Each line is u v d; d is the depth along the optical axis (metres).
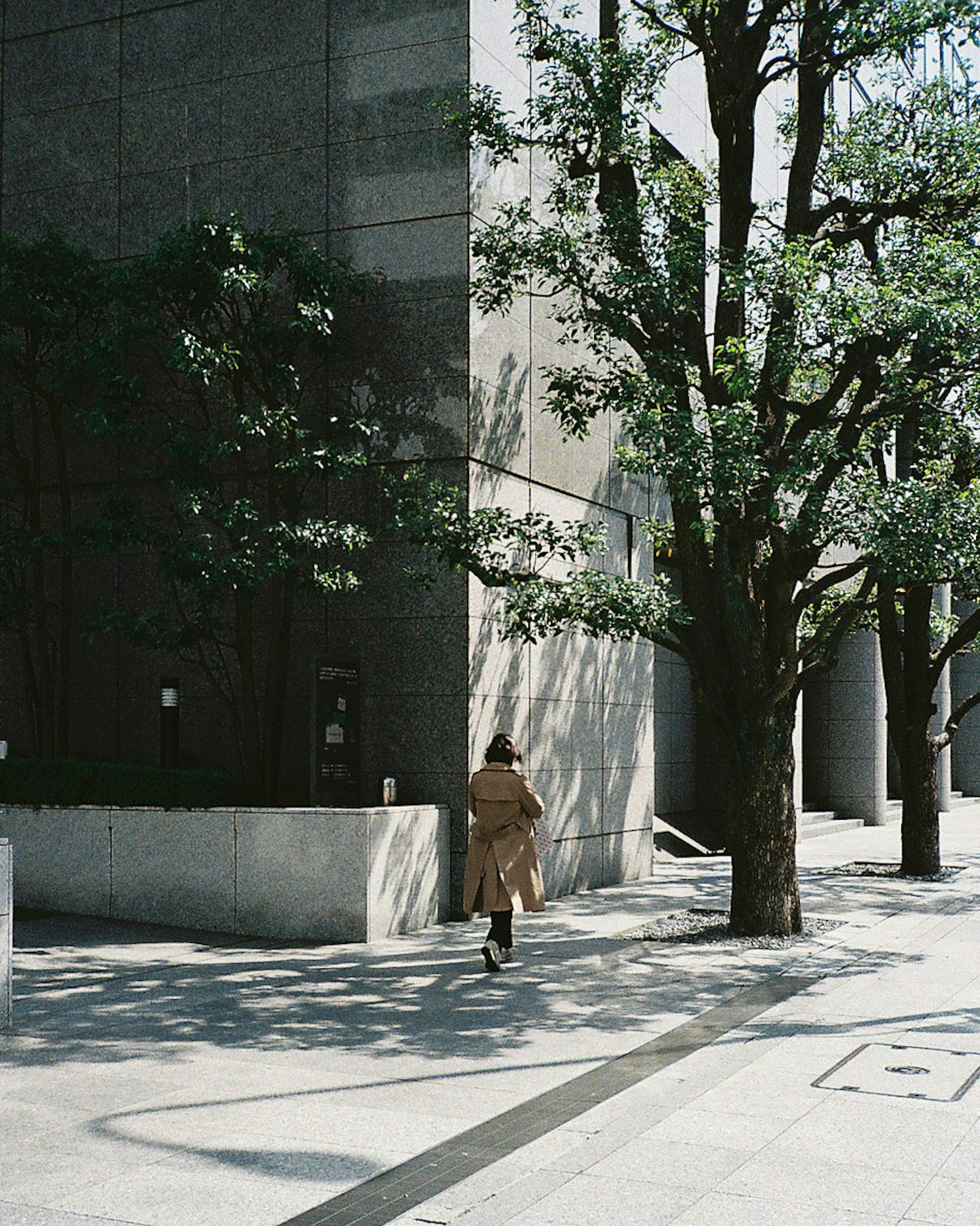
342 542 13.23
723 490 10.88
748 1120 6.33
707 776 23.27
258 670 14.70
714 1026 8.48
